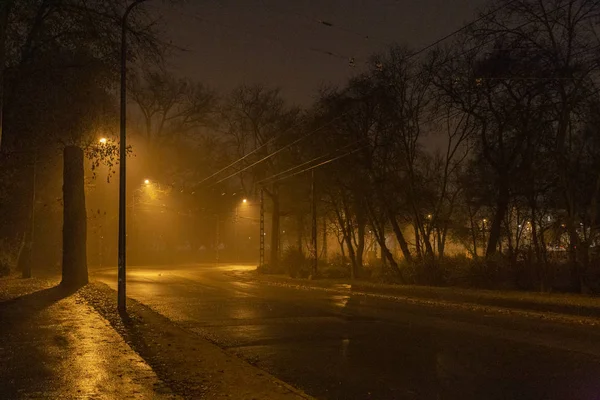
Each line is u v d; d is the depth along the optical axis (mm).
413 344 12336
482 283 25531
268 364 10391
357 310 19219
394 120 30812
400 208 33312
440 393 8242
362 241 41344
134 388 7918
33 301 19812
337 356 11086
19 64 17859
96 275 43688
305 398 7602
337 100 33125
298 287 32219
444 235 35156
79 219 27438
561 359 10539
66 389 7805
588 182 23453
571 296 20562
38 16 17328
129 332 13031
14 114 18750
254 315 17734
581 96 21625
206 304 21266
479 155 28625
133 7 17031
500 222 27953
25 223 33562
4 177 22156
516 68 23625
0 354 10289
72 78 19016
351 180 35188
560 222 23578
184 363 9805
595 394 8023
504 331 14195
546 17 21406
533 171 24656
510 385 8625
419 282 28891
